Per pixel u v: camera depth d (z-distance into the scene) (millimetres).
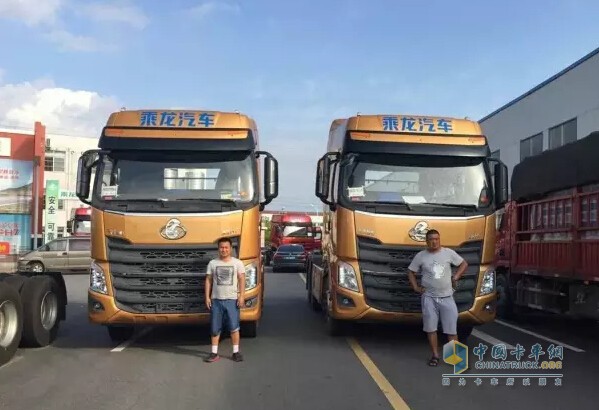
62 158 52281
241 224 8547
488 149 9281
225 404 6117
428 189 9031
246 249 8578
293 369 7676
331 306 9367
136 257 8359
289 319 12469
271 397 6375
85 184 8641
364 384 6930
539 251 11328
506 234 12828
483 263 8883
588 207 9578
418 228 8766
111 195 8555
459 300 8734
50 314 9664
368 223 8805
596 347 9422
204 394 6496
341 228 8953
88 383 7000
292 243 37344
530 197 11953
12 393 6578
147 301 8359
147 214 8375
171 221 8367
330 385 6871
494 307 8969
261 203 9227
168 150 8711
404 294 8773
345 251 8891
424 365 7938
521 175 12125
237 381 7055
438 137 9195
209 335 10148
